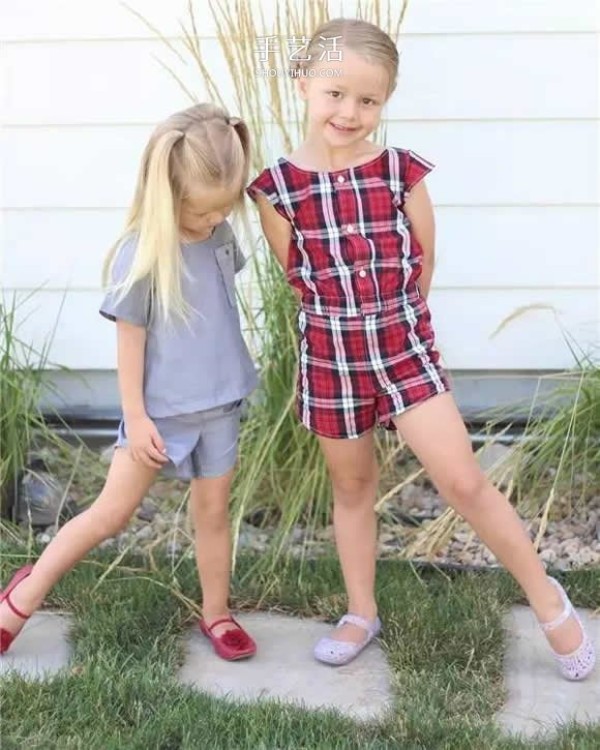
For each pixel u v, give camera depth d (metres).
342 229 2.78
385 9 4.04
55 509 3.90
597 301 4.30
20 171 4.25
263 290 3.78
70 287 4.34
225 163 2.67
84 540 3.00
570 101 4.12
